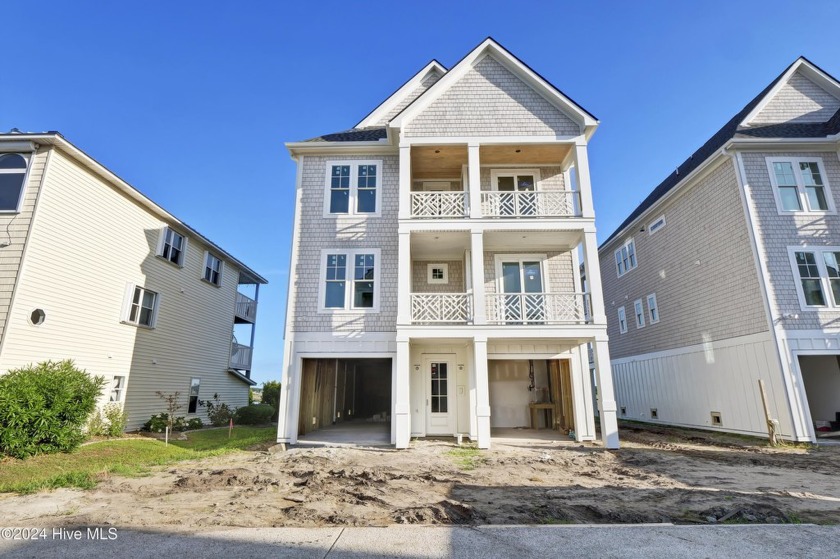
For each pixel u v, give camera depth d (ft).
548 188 41.93
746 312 38.93
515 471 23.13
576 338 34.53
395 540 11.91
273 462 25.72
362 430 46.26
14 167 34.37
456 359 38.88
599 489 18.99
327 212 39.09
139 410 44.57
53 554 11.04
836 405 41.73
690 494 17.95
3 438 25.46
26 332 32.27
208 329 58.18
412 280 41.57
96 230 39.55
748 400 38.52
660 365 53.42
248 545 11.54
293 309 36.81
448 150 39.22
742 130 41.14
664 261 52.85
